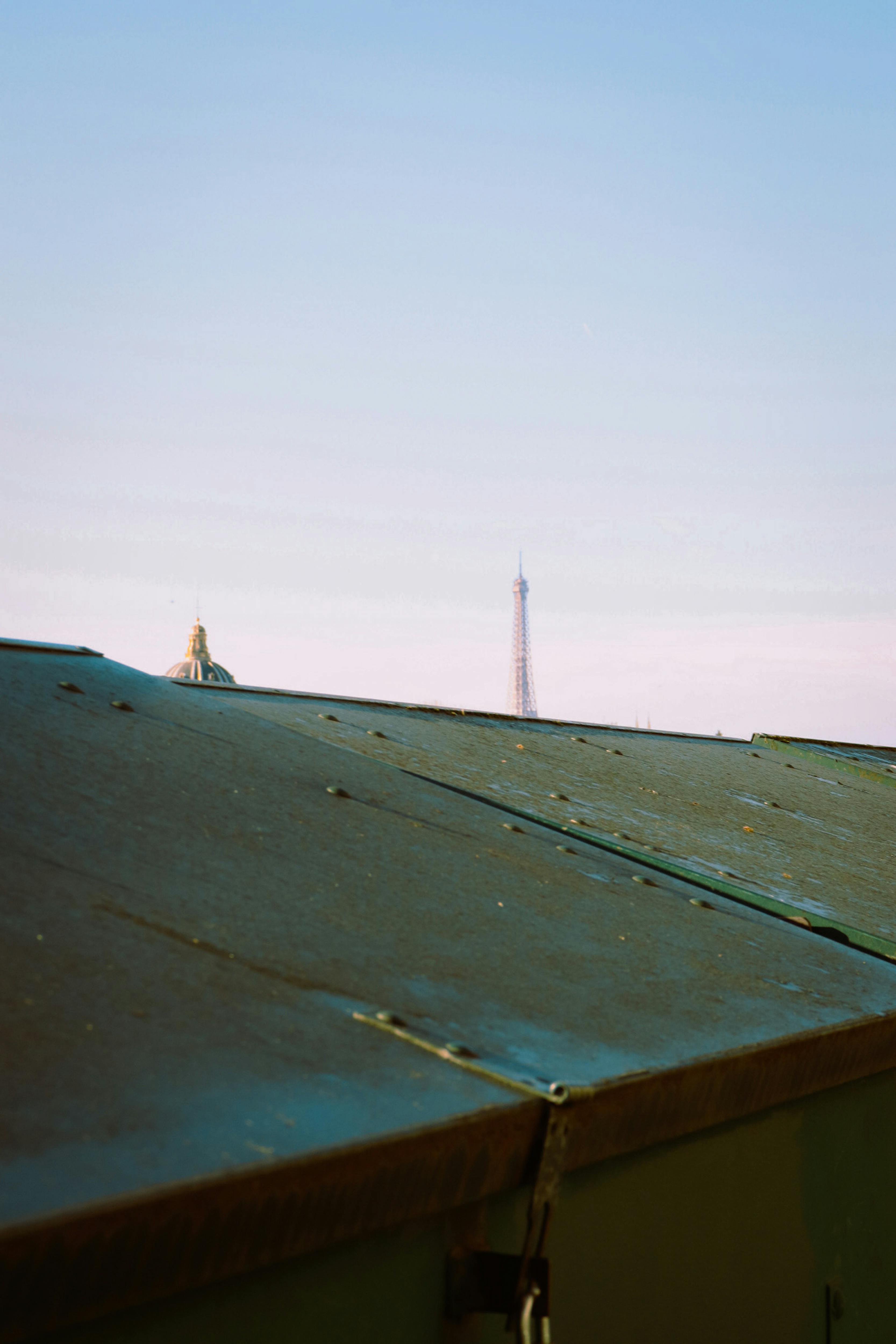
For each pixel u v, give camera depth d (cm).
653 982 317
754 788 790
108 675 525
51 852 290
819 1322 338
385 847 378
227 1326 186
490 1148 213
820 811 761
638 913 386
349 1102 200
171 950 249
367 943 287
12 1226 145
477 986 278
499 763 653
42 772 353
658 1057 262
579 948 329
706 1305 292
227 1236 171
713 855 544
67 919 250
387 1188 196
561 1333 247
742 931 402
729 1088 282
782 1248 323
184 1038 209
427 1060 228
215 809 364
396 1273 214
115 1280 158
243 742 468
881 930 473
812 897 508
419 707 797
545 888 384
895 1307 377
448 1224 225
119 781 366
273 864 328
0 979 213
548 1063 241
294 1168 177
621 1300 265
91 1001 214
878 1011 350
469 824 445
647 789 690
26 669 484
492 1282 225
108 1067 192
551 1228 248
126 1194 157
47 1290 150
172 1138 175
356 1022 237
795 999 339
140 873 292
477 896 352
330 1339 201
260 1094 195
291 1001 239
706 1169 297
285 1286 195
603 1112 238
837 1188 352
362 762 504
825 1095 351
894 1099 388
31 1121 170
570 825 518
